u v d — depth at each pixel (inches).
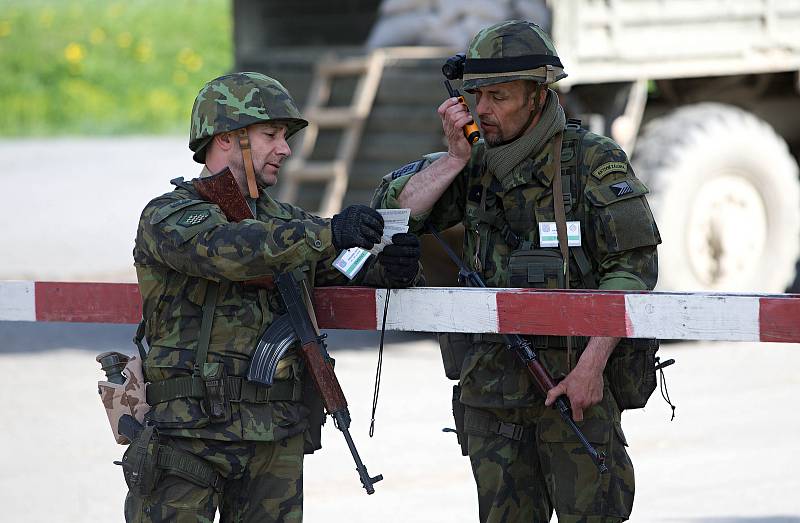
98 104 4254.4
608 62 1202.6
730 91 1386.6
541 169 542.6
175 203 502.3
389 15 1336.1
